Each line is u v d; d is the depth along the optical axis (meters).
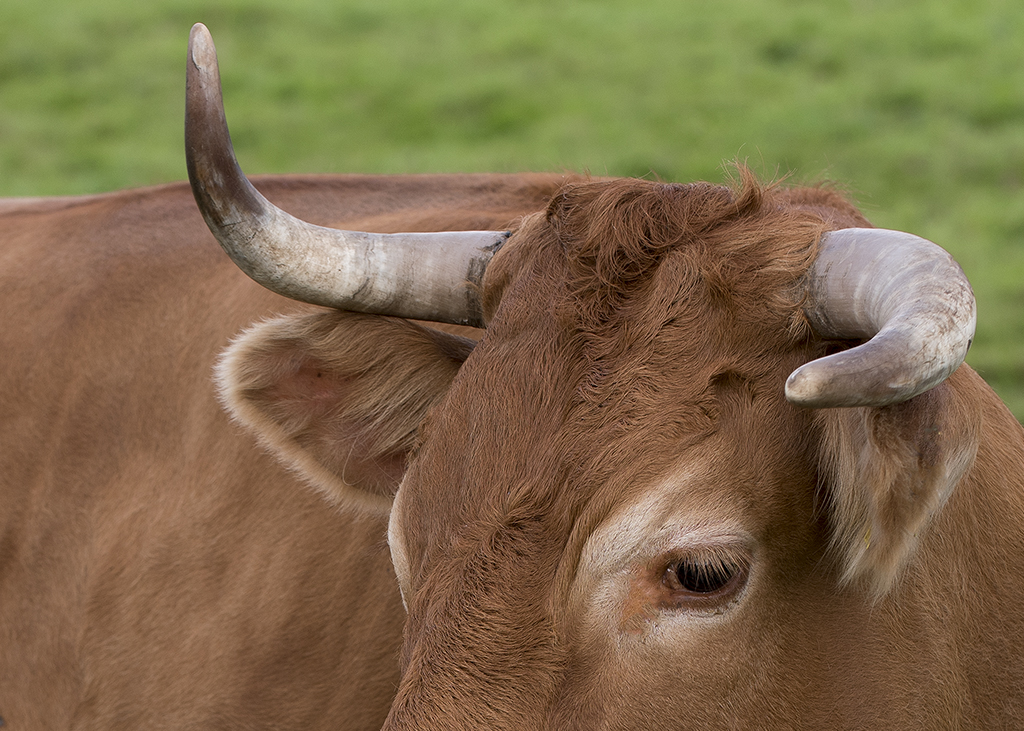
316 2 42.31
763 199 6.54
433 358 7.44
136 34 39.28
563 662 5.76
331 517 8.66
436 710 5.72
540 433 5.94
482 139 29.33
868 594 6.09
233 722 8.77
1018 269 20.89
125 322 9.87
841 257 5.85
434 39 38.50
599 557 5.74
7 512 9.88
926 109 29.80
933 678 6.43
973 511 6.82
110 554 9.34
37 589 9.73
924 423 5.50
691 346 5.97
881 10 39.34
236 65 35.72
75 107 33.28
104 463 9.62
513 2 42.81
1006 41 35.34
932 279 5.23
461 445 6.21
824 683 6.09
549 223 6.79
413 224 9.36
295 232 6.90
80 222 10.93
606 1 42.53
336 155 28.39
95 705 9.32
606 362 6.00
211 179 6.52
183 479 9.21
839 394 4.66
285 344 7.54
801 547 5.95
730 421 5.84
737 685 5.88
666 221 6.41
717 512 5.73
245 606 8.77
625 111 30.62
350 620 8.55
